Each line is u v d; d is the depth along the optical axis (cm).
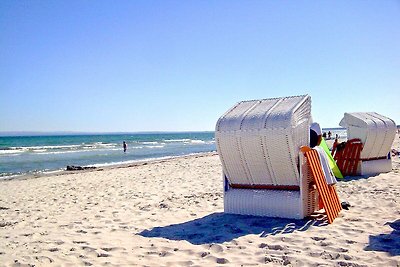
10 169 2364
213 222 647
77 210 858
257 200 659
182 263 459
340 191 887
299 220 615
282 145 599
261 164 636
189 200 895
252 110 666
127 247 532
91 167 2241
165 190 1107
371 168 1131
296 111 615
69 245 551
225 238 550
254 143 623
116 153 4066
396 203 737
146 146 6141
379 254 450
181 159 2634
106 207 871
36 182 1557
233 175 687
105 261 474
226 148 659
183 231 605
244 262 452
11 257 498
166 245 532
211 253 488
